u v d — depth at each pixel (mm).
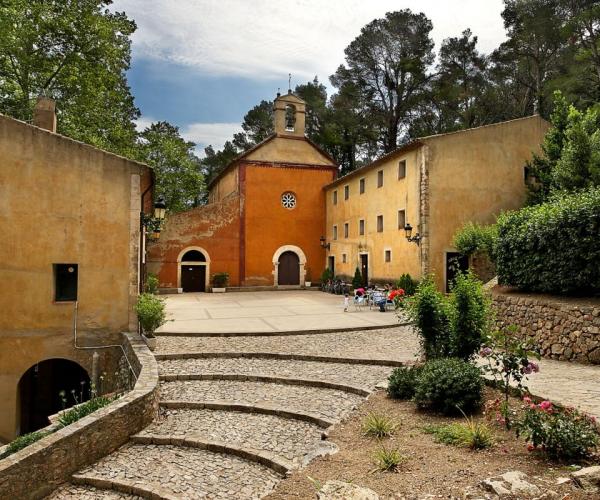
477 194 19188
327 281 27906
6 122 10852
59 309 11148
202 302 21375
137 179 11797
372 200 23516
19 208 10914
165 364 10016
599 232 8531
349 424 6004
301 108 30297
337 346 11391
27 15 18297
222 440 6395
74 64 19484
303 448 6043
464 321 7180
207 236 27750
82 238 11336
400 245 20484
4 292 10789
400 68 34938
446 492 3809
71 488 5531
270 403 7672
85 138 19078
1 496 4805
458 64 34406
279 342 11922
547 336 9258
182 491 5176
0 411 10703
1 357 10766
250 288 28156
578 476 3645
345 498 3631
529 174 19938
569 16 26656
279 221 29250
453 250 18672
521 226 10750
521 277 10602
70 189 11266
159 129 35656
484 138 19484
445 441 4973
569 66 26125
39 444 5410
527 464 4188
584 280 8867
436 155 18672
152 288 23562
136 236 11734
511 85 33000
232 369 9617
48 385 13117
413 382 6789
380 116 36781
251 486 5246
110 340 11500
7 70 18625
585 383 6711
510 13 29875
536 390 6289
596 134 15266
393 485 4035
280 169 29391
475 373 6121
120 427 6445
